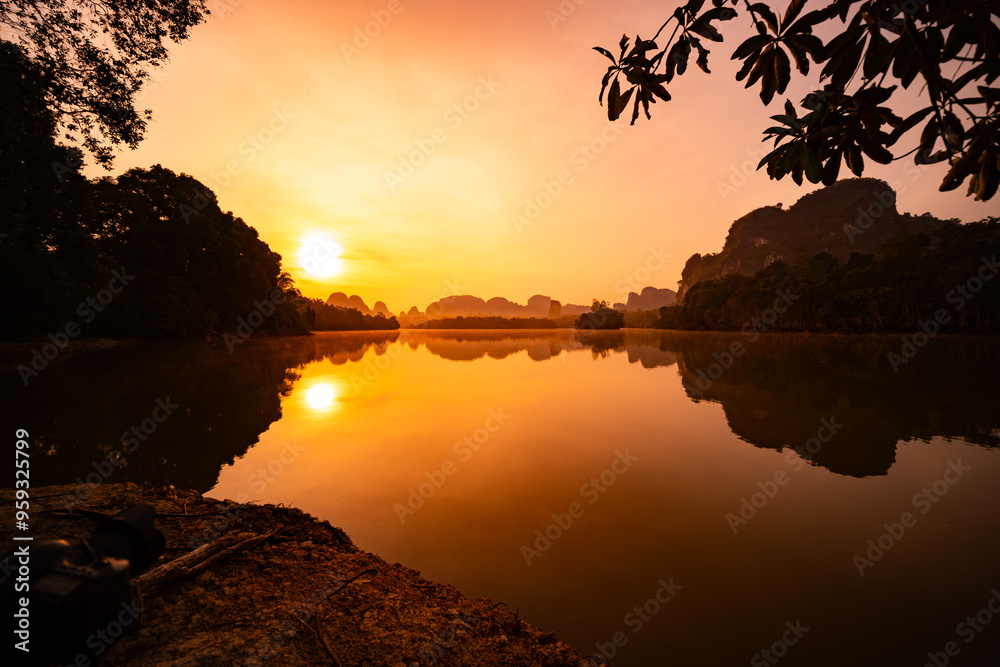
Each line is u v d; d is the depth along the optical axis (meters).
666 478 5.69
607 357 24.72
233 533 3.28
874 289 46.56
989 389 12.02
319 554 3.15
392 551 3.76
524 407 10.41
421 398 11.69
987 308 42.34
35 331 20.59
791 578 3.41
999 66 1.39
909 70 1.50
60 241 20.61
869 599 3.15
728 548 3.89
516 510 4.69
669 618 2.89
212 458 6.35
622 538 4.05
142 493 3.97
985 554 3.77
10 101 7.87
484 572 3.44
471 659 2.14
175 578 2.54
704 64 1.95
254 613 2.33
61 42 8.10
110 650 1.84
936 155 1.59
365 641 2.18
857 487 5.36
